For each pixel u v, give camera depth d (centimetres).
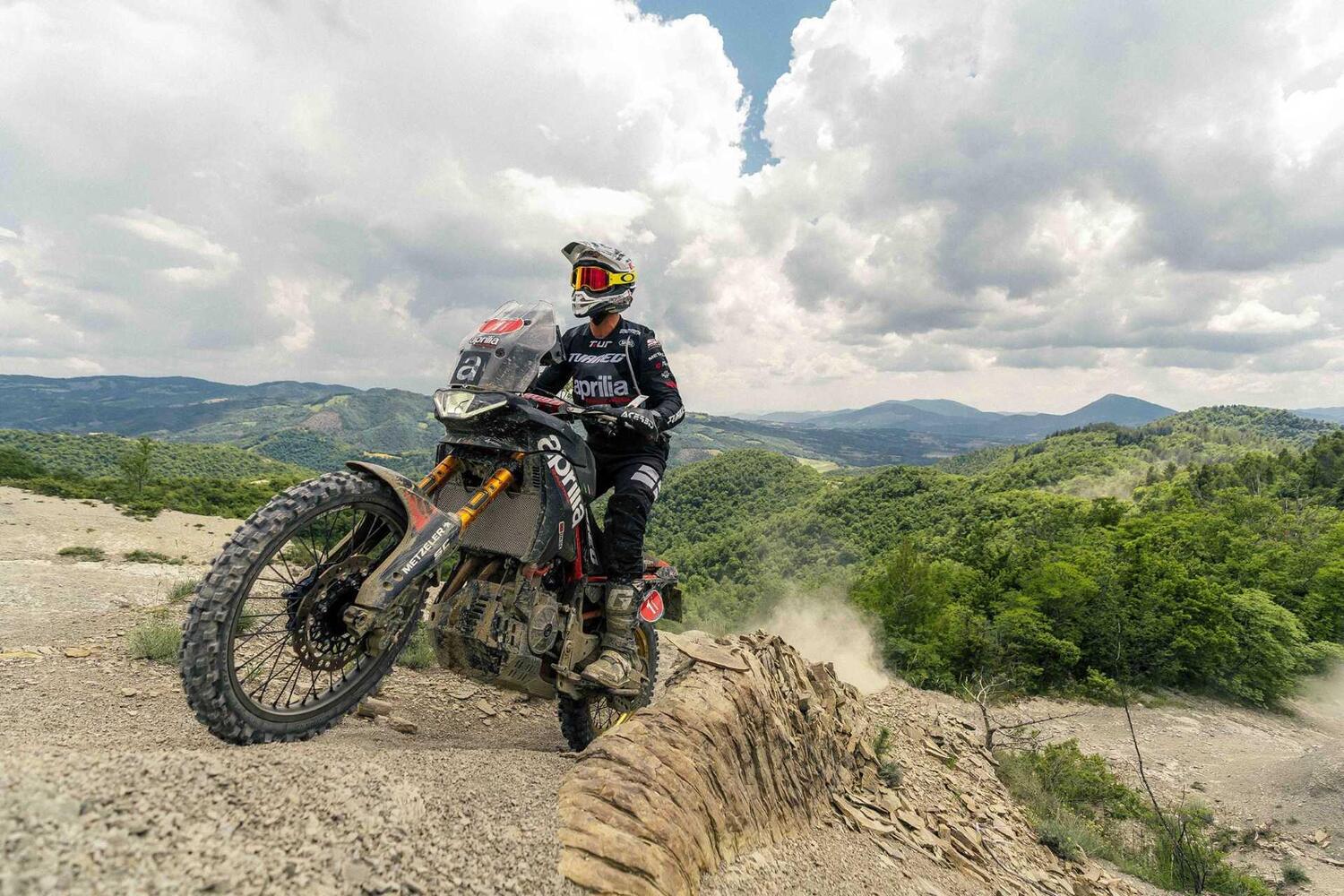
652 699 475
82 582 935
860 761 778
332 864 193
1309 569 6306
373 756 277
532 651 341
